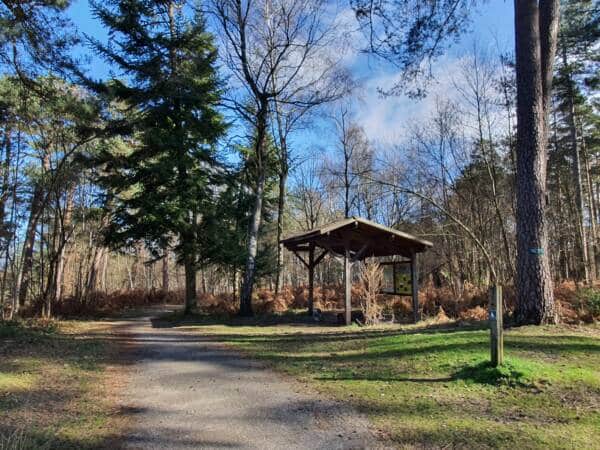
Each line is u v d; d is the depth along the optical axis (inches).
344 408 207.2
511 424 172.7
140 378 285.7
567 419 174.1
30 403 220.8
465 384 226.4
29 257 898.7
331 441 169.2
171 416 206.7
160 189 761.0
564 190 1208.2
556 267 1143.6
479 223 983.0
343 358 317.4
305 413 203.8
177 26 763.4
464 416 184.9
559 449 148.4
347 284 567.2
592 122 1021.2
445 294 738.8
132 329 567.2
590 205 1089.4
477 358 263.1
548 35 388.8
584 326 357.4
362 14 379.9
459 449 153.8
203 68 769.6
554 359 258.1
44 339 440.5
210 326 593.3
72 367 312.0
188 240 760.3
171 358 352.2
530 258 361.1
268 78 741.3
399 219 1264.8
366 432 176.2
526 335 320.5
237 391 247.6
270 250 872.9
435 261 1202.0
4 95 593.6
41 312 694.5
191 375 291.3
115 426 193.8
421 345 318.7
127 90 732.0
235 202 842.8
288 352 361.1
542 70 386.9
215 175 810.8
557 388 208.1
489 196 1007.6
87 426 193.0
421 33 390.3
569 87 906.1
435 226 1157.7
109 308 944.3
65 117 601.0
